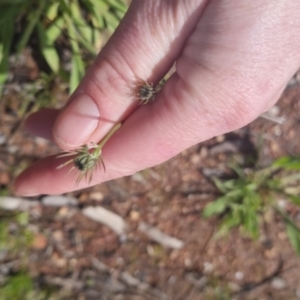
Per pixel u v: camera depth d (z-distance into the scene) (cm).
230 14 10
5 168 22
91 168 11
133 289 23
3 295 21
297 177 25
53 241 22
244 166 25
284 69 11
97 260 23
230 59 10
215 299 23
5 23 21
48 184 13
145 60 11
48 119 13
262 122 25
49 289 22
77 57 22
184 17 11
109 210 23
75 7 22
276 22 10
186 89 11
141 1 11
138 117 11
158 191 24
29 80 23
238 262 24
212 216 24
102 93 11
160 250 23
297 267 24
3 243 22
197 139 11
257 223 24
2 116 23
